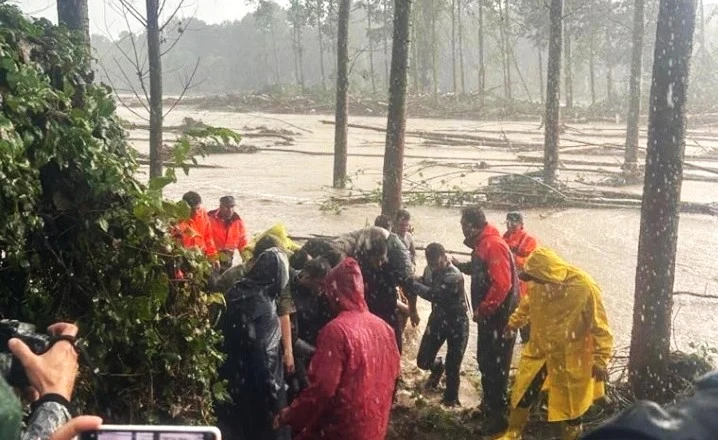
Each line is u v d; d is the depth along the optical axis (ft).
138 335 15.17
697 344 32.09
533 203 65.62
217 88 367.25
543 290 22.15
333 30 233.35
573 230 56.90
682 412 3.88
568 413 22.08
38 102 13.58
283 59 366.63
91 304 14.92
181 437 7.02
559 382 22.13
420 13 213.46
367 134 144.25
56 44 15.39
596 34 206.39
